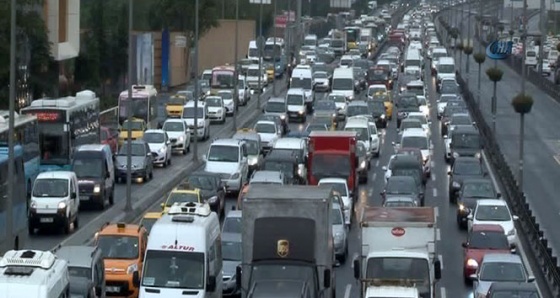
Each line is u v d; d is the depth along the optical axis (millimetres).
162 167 180125
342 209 117562
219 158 155875
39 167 144250
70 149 155000
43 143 154375
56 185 127000
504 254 97625
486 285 91688
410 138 177625
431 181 169875
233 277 95312
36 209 124312
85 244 117938
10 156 104938
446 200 152750
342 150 147875
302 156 159625
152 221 110000
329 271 82500
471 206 132000
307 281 80438
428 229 93438
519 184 150125
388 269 87062
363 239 93750
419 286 86375
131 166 147000
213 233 88250
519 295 82938
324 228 82250
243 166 158000
